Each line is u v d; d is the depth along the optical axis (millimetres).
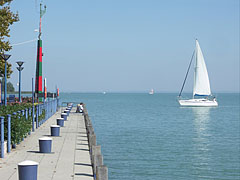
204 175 26500
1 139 16094
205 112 105625
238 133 52625
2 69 39531
